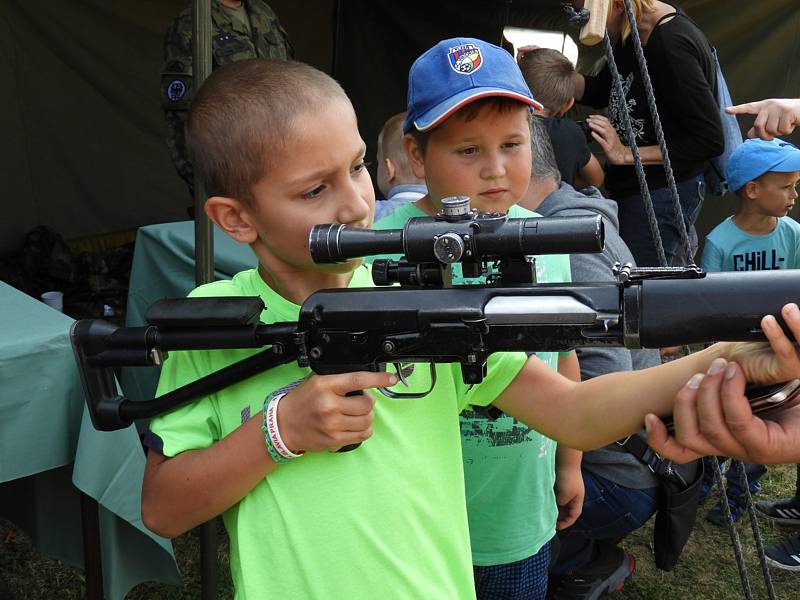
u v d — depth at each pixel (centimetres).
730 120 408
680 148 385
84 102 682
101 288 645
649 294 100
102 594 221
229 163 116
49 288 632
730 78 676
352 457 122
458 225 101
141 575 223
